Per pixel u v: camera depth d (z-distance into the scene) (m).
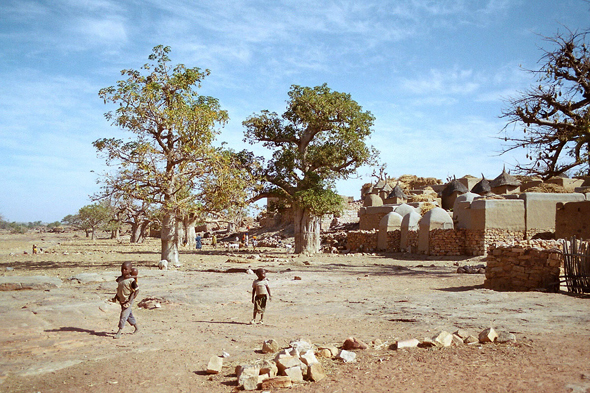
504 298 11.14
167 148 25.28
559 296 11.30
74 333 8.55
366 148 35.41
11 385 5.84
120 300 8.65
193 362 6.85
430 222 32.62
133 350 7.55
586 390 4.55
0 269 22.70
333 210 35.34
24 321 9.05
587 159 17.83
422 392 4.95
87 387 5.77
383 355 6.63
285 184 36.47
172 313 11.22
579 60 18.64
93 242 69.44
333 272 20.83
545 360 5.70
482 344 6.78
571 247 12.95
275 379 5.56
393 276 18.80
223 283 16.36
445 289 14.31
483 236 29.08
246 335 8.64
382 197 65.88
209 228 79.94
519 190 52.56
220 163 25.52
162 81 25.33
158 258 31.69
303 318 10.23
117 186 24.25
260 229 69.62
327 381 5.62
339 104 34.19
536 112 18.92
